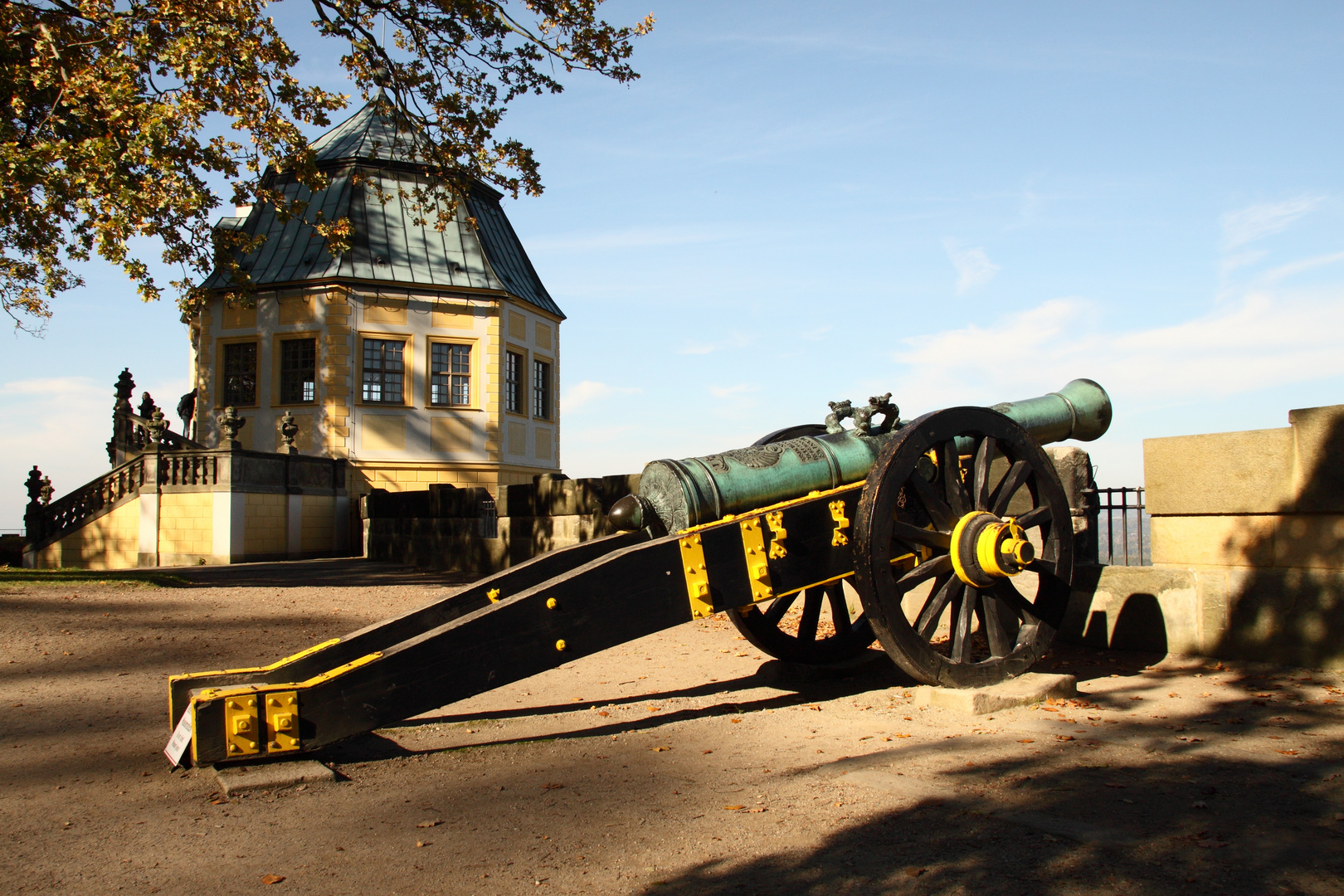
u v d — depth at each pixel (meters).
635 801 3.98
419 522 20.25
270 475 22.83
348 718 4.49
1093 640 7.61
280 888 3.09
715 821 3.70
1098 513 7.84
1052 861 3.21
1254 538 6.70
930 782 4.14
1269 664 6.57
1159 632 7.19
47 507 22.70
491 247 30.08
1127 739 4.84
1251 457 6.66
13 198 12.12
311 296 27.27
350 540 25.06
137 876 3.19
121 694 6.56
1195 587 6.98
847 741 4.94
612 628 4.97
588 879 3.14
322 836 3.57
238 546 21.66
